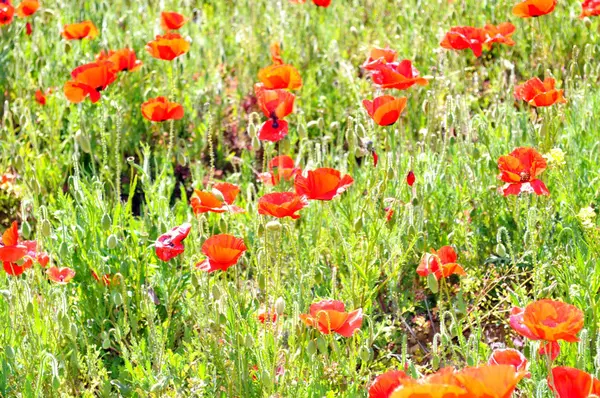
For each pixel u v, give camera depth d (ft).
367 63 7.59
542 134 7.79
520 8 8.50
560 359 6.38
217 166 9.30
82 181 7.81
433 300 7.40
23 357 6.55
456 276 7.45
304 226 7.66
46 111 9.35
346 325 6.14
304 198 6.55
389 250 7.20
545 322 5.57
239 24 11.11
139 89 9.37
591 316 6.55
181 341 7.02
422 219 7.23
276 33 10.62
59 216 7.34
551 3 8.43
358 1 11.96
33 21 11.21
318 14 11.41
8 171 8.94
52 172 8.74
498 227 7.46
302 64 10.28
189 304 6.80
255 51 10.36
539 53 9.75
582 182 7.48
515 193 6.68
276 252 6.59
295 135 8.97
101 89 7.77
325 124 9.34
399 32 10.65
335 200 7.57
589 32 9.53
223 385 6.54
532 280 7.22
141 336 7.04
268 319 6.61
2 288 7.03
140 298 7.06
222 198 6.79
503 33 8.48
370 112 7.07
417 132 8.93
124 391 6.63
